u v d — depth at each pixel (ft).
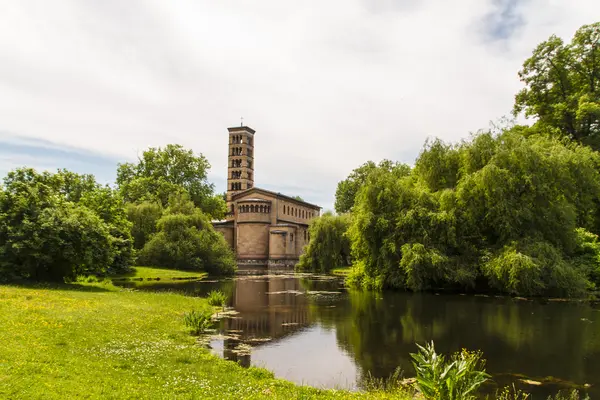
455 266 126.41
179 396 34.60
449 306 104.06
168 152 317.01
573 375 51.29
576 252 131.03
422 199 134.72
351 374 51.13
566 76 172.24
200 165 325.42
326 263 232.12
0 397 29.35
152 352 50.16
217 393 36.91
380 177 142.20
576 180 129.90
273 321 84.33
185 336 64.44
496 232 126.52
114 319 67.67
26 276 113.50
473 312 95.35
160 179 289.33
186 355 50.47
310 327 78.64
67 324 58.70
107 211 165.37
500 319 86.69
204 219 224.33
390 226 136.46
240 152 368.27
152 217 219.41
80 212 119.14
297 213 381.19
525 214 120.88
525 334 72.74
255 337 70.08
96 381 36.42
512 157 126.11
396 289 140.56
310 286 155.74
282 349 62.59
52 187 121.70
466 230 130.31
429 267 125.49
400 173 189.16
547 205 124.98
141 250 199.41
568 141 148.77
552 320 85.20
